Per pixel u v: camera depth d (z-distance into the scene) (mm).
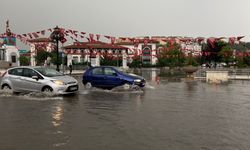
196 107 11727
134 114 10141
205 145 6559
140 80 18000
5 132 7664
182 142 6781
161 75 38031
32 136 7281
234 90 18594
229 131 7824
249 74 31562
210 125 8516
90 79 18359
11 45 56031
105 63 57000
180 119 9336
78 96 14961
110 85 17953
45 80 14711
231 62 61156
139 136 7285
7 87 15523
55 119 9297
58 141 6844
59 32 27531
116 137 7191
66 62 51875
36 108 11289
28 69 15352
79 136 7281
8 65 45281
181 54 60719
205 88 19953
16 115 9906
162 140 6938
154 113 10352
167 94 16156
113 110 10930
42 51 53844
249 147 6430
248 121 9109
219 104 12562
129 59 69062
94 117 9609
